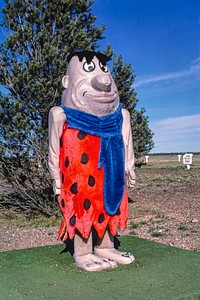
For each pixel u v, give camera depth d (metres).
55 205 9.49
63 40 9.33
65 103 4.99
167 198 13.03
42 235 8.12
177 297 3.88
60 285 4.32
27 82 8.63
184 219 9.34
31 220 9.46
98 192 4.80
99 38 10.12
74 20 9.77
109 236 5.18
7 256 5.58
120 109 5.11
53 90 8.78
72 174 4.76
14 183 9.29
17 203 9.62
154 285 4.24
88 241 5.00
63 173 4.85
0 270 4.91
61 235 5.18
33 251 5.86
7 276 4.67
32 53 9.26
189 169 27.14
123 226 5.03
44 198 9.59
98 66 4.95
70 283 4.38
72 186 4.77
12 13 9.40
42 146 8.82
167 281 4.36
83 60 4.94
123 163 4.96
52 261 5.26
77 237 4.96
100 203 4.83
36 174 9.20
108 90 4.86
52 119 4.84
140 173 24.56
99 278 4.51
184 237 7.52
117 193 4.91
